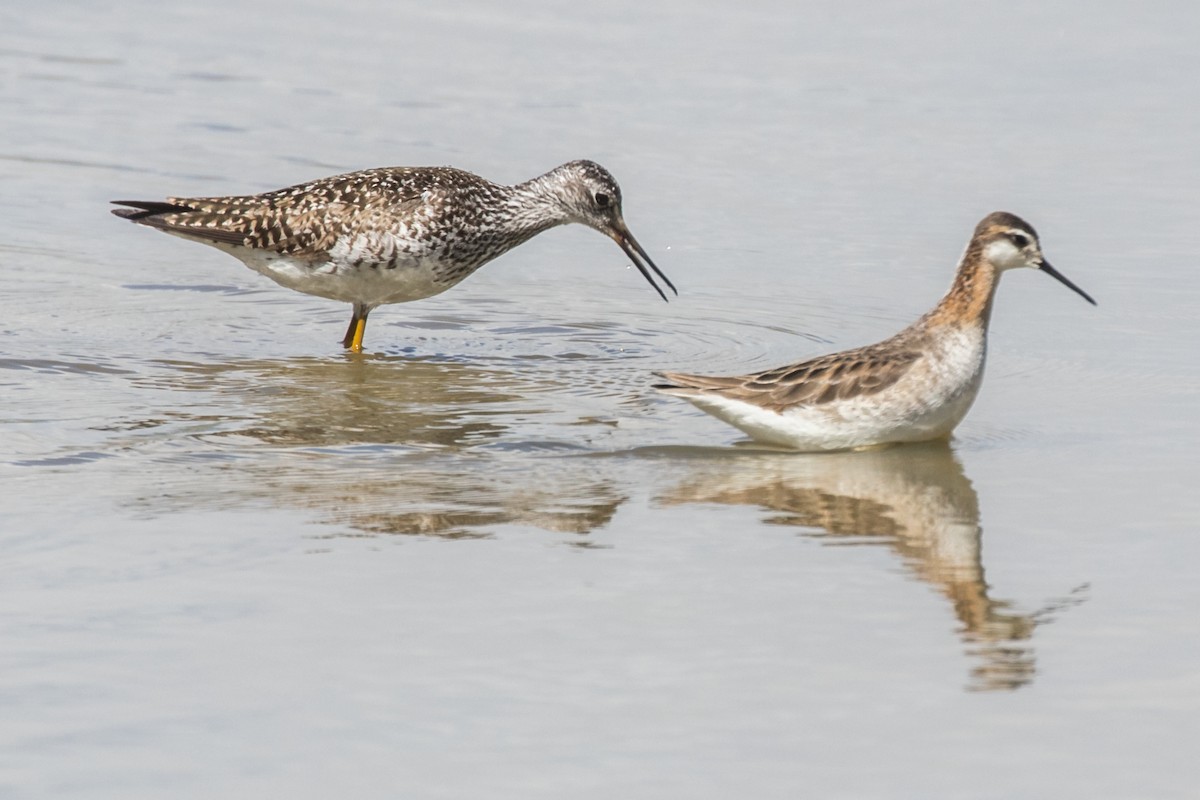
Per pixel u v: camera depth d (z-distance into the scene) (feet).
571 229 76.95
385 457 46.78
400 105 89.35
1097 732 30.30
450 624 34.71
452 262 62.23
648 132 85.66
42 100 88.84
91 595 35.88
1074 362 56.85
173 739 29.63
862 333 61.46
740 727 30.37
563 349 60.13
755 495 43.75
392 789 28.07
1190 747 29.76
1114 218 73.26
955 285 48.14
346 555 38.68
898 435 47.91
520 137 83.92
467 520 41.39
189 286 66.69
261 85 93.04
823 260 69.62
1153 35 103.45
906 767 29.01
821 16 108.68
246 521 40.88
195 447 47.14
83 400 51.55
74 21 105.70
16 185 76.07
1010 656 33.45
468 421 50.72
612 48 100.99
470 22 106.73
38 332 59.21
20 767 28.55
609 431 49.83
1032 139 84.99
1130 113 89.25
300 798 27.78
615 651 33.50
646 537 40.34
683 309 64.75
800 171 80.64
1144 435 48.88
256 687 31.63
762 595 36.60
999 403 52.60
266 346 59.77
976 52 100.32
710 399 48.01
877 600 36.40
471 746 29.53
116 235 71.36
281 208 60.54
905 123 87.76
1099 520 41.52
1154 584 37.24
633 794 27.99
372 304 62.08
